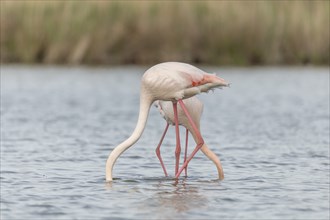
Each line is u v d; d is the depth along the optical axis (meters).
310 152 13.96
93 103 21.81
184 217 9.05
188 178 11.55
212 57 31.06
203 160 13.23
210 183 11.13
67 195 10.23
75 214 9.16
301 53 31.72
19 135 16.03
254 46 31.38
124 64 31.31
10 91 24.25
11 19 31.59
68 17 31.38
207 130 16.80
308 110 20.45
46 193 10.34
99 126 17.55
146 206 9.60
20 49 31.56
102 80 27.30
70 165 12.59
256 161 13.00
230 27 31.08
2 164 12.61
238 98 22.97
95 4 31.41
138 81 27.08
